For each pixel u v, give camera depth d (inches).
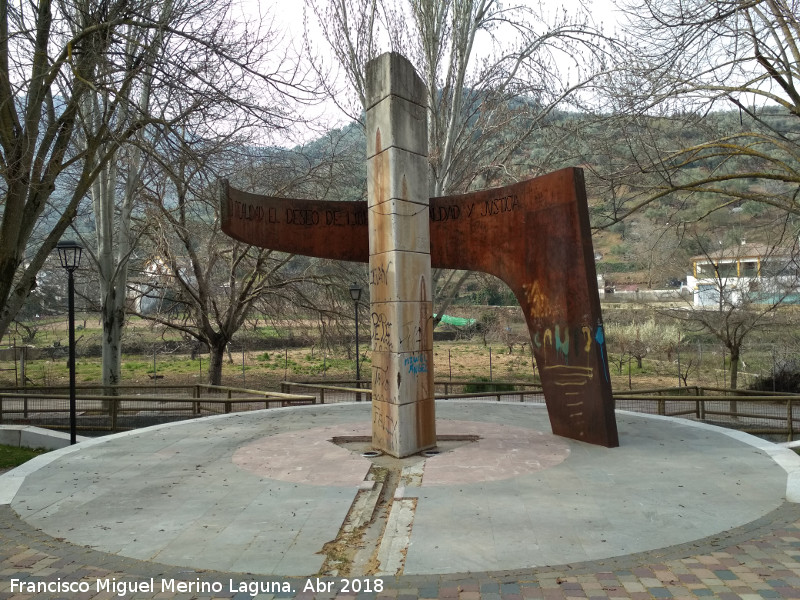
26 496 236.5
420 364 302.2
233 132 619.5
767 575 154.2
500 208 350.6
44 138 402.0
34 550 179.8
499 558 167.0
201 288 831.1
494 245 353.1
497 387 863.1
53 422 528.7
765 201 445.4
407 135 299.6
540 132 817.5
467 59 764.0
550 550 172.2
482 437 335.6
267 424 398.3
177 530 194.2
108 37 366.9
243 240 331.0
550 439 328.2
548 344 336.2
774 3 385.7
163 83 386.3
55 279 1238.9
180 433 367.9
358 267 1008.2
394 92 293.7
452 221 368.5
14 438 466.3
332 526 196.2
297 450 311.6
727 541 178.7
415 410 298.4
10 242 392.5
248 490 238.8
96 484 252.2
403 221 295.9
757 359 1119.6
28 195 417.1
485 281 921.5
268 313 936.3
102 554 175.5
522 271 342.0
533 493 227.5
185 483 251.8
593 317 308.7
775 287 976.9
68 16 391.5
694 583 149.9
